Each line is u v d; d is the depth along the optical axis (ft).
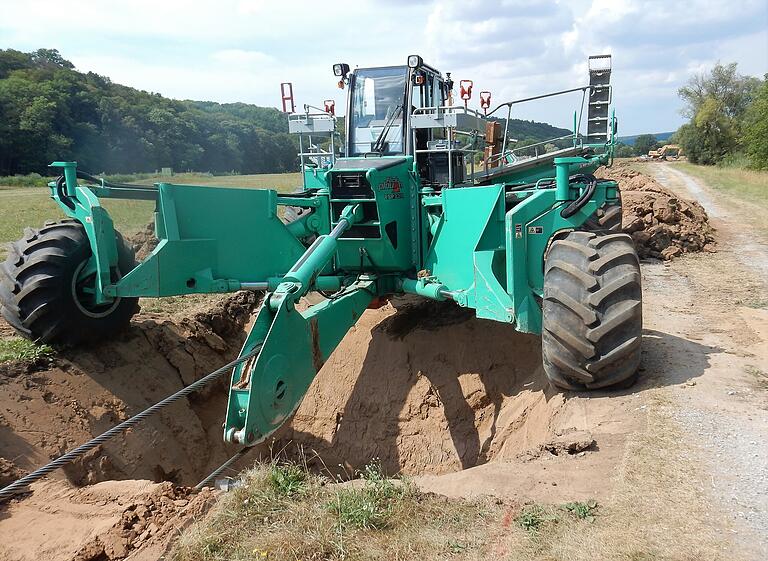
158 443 21.61
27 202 95.55
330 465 25.88
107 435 11.23
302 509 12.10
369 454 25.41
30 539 13.30
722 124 211.20
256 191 21.08
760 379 18.29
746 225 60.23
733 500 12.17
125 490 15.08
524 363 24.35
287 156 324.60
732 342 21.95
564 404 17.90
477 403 24.56
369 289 22.02
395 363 26.99
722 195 94.79
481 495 13.03
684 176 140.67
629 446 14.46
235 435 13.98
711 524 11.45
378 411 26.18
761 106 158.92
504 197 19.06
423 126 23.27
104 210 19.84
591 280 16.81
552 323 17.17
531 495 12.99
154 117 256.32
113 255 20.38
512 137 35.68
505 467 14.44
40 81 263.08
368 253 22.12
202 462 23.17
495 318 18.66
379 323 29.14
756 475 13.04
